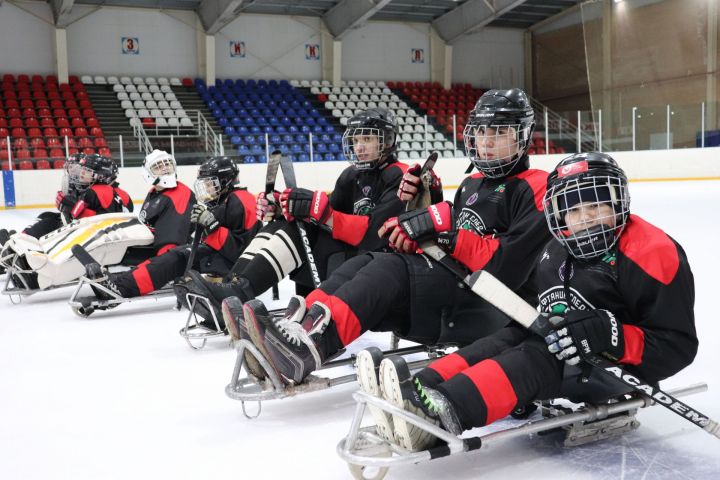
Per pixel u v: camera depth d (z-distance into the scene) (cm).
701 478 178
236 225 404
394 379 164
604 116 1545
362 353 172
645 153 1499
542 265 199
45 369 308
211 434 223
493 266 225
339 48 2044
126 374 296
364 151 317
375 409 172
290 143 1725
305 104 1981
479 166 242
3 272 572
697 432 206
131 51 1864
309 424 230
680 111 1501
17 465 203
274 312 367
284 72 2036
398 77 2178
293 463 198
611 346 172
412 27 2175
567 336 169
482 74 2284
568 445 198
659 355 177
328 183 1428
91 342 358
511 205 237
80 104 1728
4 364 319
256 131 1842
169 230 455
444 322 233
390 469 190
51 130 1641
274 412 243
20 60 1753
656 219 799
